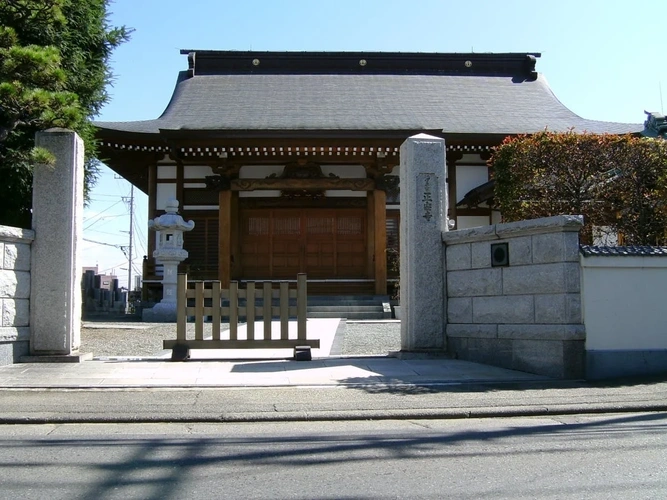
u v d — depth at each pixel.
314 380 8.52
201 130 21.45
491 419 6.70
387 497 4.13
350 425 6.43
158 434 6.00
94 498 4.11
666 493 4.16
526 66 32.38
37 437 5.86
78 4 13.55
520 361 9.24
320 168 23.59
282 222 24.33
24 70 9.96
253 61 31.36
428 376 8.81
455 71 32.16
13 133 11.95
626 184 11.80
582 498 4.07
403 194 10.77
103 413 6.65
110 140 22.33
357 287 23.86
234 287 10.28
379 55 31.72
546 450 5.32
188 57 30.62
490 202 23.75
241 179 23.31
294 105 26.89
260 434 6.00
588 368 8.64
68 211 9.98
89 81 14.16
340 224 24.38
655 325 8.87
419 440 5.72
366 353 11.51
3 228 9.32
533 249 9.16
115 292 26.50
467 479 4.52
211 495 4.18
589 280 8.75
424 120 25.27
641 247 9.05
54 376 8.69
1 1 10.61
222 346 10.21
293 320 18.84
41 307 9.91
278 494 4.21
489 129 24.28
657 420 6.54
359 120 24.81
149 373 9.01
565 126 25.30
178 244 19.53
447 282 10.51
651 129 17.17
